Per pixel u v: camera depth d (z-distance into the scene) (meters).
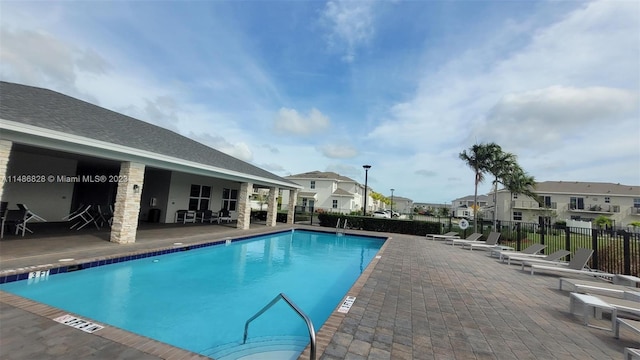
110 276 7.07
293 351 4.12
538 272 9.05
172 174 15.78
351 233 18.34
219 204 19.80
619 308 4.36
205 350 4.07
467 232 20.27
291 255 11.70
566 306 5.61
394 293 5.81
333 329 3.96
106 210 12.02
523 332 4.25
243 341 4.34
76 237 9.34
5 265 5.73
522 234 16.30
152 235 11.02
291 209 21.84
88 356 2.89
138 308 5.36
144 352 3.04
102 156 8.46
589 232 10.95
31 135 6.91
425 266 8.89
